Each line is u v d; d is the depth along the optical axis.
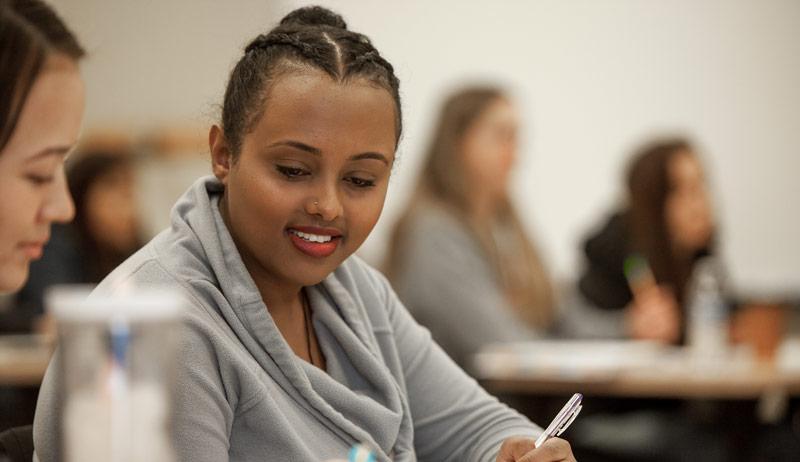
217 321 1.36
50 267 4.07
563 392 3.22
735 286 5.77
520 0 5.85
